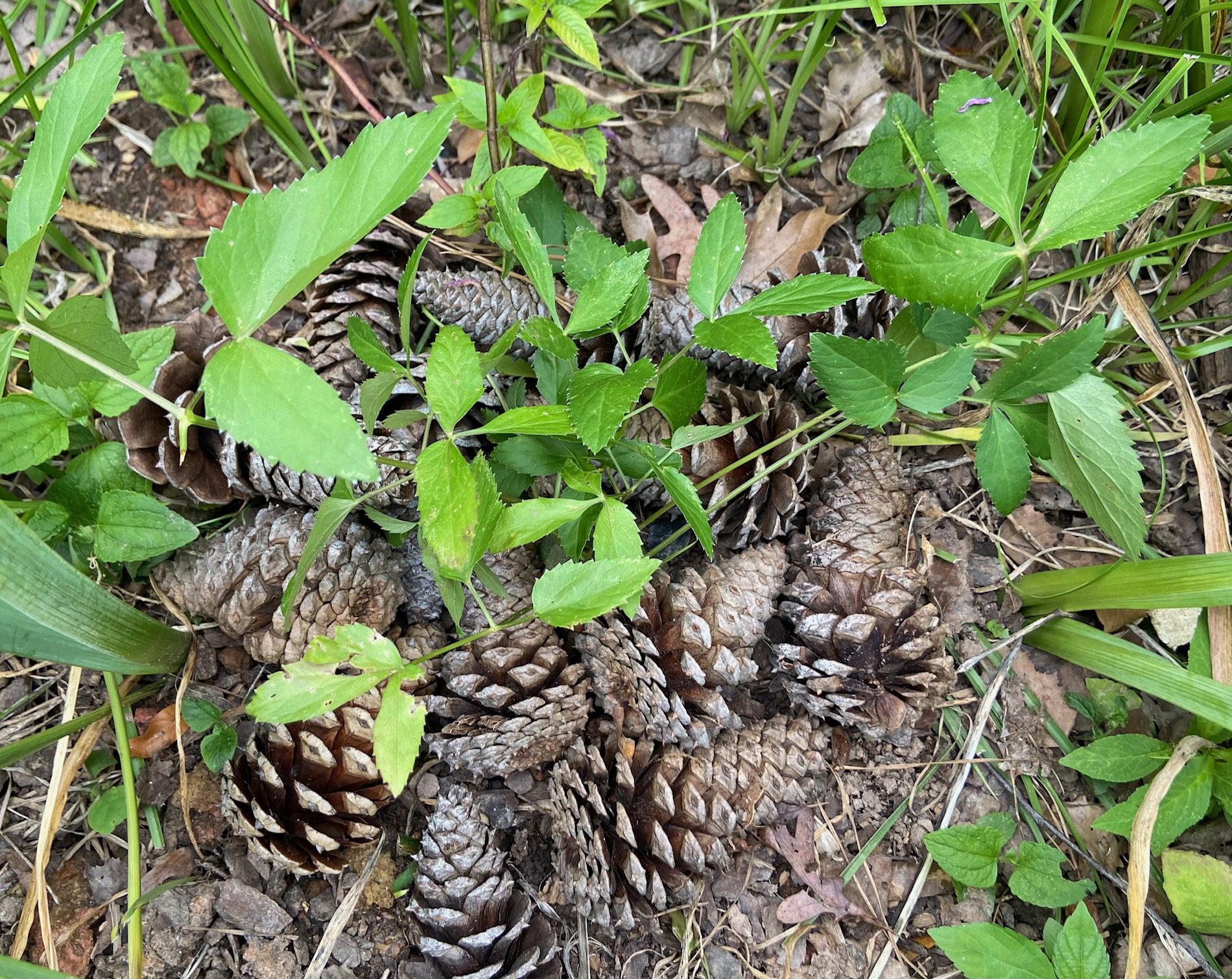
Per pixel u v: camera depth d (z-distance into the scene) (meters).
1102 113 0.41
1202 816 0.35
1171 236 0.41
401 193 0.22
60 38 0.42
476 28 0.44
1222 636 0.35
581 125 0.37
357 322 0.28
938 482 0.41
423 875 0.33
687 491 0.29
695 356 0.38
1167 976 0.35
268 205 0.22
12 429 0.32
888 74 0.44
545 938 0.33
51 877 0.34
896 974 0.35
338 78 0.43
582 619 0.27
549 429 0.26
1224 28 0.38
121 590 0.37
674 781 0.34
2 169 0.40
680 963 0.35
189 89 0.42
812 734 0.36
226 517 0.37
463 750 0.33
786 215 0.44
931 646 0.34
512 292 0.36
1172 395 0.41
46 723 0.36
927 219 0.40
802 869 0.36
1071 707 0.38
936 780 0.37
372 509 0.33
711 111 0.44
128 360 0.27
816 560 0.36
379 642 0.27
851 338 0.30
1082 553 0.40
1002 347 0.36
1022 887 0.35
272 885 0.34
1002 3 0.36
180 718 0.35
